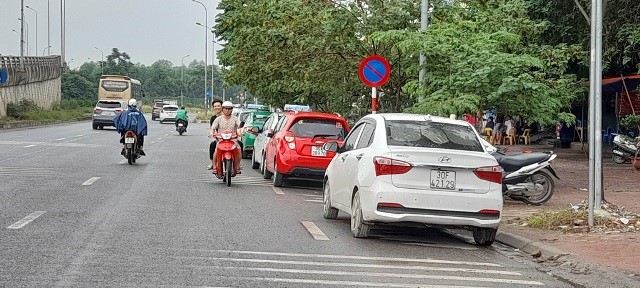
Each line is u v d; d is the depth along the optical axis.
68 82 104.31
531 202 15.53
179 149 31.28
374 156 10.64
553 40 26.55
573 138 33.53
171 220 11.98
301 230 11.57
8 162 22.17
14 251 8.99
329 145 12.83
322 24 21.66
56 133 42.56
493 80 15.56
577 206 13.41
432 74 17.25
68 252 9.05
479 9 21.77
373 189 10.43
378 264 9.14
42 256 8.75
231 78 29.16
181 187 17.03
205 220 12.16
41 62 69.19
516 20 21.75
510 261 9.88
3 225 10.89
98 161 23.52
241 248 9.80
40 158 23.97
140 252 9.24
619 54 26.09
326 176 13.20
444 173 10.41
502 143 36.44
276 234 11.06
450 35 17.03
